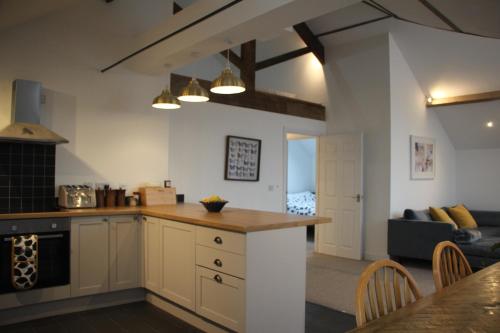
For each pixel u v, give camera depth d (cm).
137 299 393
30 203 375
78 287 352
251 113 572
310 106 651
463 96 623
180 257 328
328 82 664
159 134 463
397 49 596
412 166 621
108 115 425
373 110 600
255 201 575
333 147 638
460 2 284
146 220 378
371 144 603
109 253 368
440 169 705
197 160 511
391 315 128
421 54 593
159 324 331
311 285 449
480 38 531
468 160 742
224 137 540
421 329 115
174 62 390
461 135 713
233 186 550
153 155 457
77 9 405
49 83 388
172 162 488
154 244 365
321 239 643
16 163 369
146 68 417
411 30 558
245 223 277
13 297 323
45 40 386
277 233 284
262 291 273
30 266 322
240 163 554
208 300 296
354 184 605
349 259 597
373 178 598
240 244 268
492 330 114
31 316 339
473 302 140
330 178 639
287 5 259
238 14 291
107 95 424
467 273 195
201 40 325
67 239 347
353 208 605
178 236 331
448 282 181
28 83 361
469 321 121
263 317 273
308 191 1049
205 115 520
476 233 520
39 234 333
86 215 355
